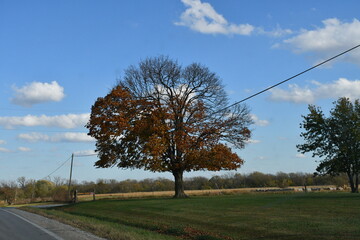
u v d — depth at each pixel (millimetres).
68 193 56906
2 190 97438
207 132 33406
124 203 31109
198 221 17875
